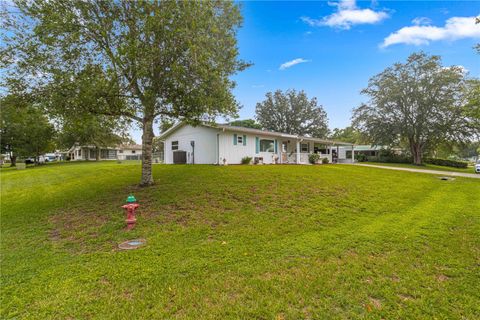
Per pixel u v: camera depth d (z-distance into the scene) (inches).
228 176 408.5
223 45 312.5
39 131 1085.1
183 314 101.2
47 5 234.7
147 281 127.4
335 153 1284.4
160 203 272.8
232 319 97.6
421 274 130.0
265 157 759.7
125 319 98.5
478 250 159.6
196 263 146.3
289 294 113.4
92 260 154.6
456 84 943.7
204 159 665.0
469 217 232.2
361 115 1182.9
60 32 239.6
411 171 680.4
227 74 342.3
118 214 247.9
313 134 1740.9
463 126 949.2
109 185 387.5
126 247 174.4
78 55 262.2
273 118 1787.6
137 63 238.4
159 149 1499.8
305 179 398.3
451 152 1151.6
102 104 281.7
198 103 273.9
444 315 98.3
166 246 173.0
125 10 259.1
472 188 401.4
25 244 187.5
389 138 1106.7
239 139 673.6
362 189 350.9
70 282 127.6
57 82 244.2
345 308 103.4
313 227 206.8
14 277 134.2
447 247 164.6
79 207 281.0
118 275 133.7
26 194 381.7
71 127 305.6
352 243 172.9
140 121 354.6
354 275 129.9
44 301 111.4
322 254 156.3
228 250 164.2
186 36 244.7
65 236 202.7
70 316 101.2
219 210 249.0
